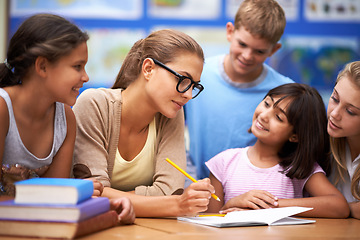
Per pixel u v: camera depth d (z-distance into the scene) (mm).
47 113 1148
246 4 1801
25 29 1020
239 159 1601
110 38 2938
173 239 869
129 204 1035
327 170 1536
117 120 1284
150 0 2912
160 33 1255
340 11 2932
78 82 1043
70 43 1013
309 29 2936
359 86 1285
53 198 845
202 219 1124
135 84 1283
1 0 2934
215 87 1917
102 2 2916
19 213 829
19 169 1126
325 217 1318
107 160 1292
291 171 1481
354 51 2957
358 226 1143
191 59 1203
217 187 1603
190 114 1893
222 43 2930
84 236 865
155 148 1352
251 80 1911
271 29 1728
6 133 1072
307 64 2955
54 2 2939
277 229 1038
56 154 1210
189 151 1920
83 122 1269
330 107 1379
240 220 1083
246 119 1884
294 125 1482
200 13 2914
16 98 1076
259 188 1526
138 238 865
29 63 1022
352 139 1410
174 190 1269
